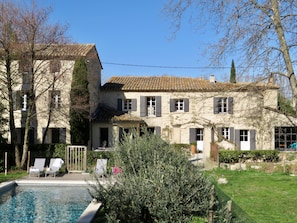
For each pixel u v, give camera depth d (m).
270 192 13.09
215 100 30.78
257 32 12.73
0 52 20.03
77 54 25.61
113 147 9.80
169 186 6.34
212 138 29.11
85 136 26.12
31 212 11.08
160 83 32.78
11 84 21.42
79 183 15.61
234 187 14.10
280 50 12.87
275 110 21.06
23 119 26.86
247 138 30.92
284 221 9.01
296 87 12.88
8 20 19.69
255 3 12.57
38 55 21.77
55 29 29.44
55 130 27.77
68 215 10.70
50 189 15.09
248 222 8.39
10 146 21.56
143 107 31.38
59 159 18.56
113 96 31.83
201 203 6.68
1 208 11.64
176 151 8.99
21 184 15.62
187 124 30.95
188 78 34.56
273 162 23.38
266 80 13.53
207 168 20.39
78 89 25.14
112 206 6.79
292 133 29.39
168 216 6.06
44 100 26.03
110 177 7.66
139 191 6.39
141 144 9.27
